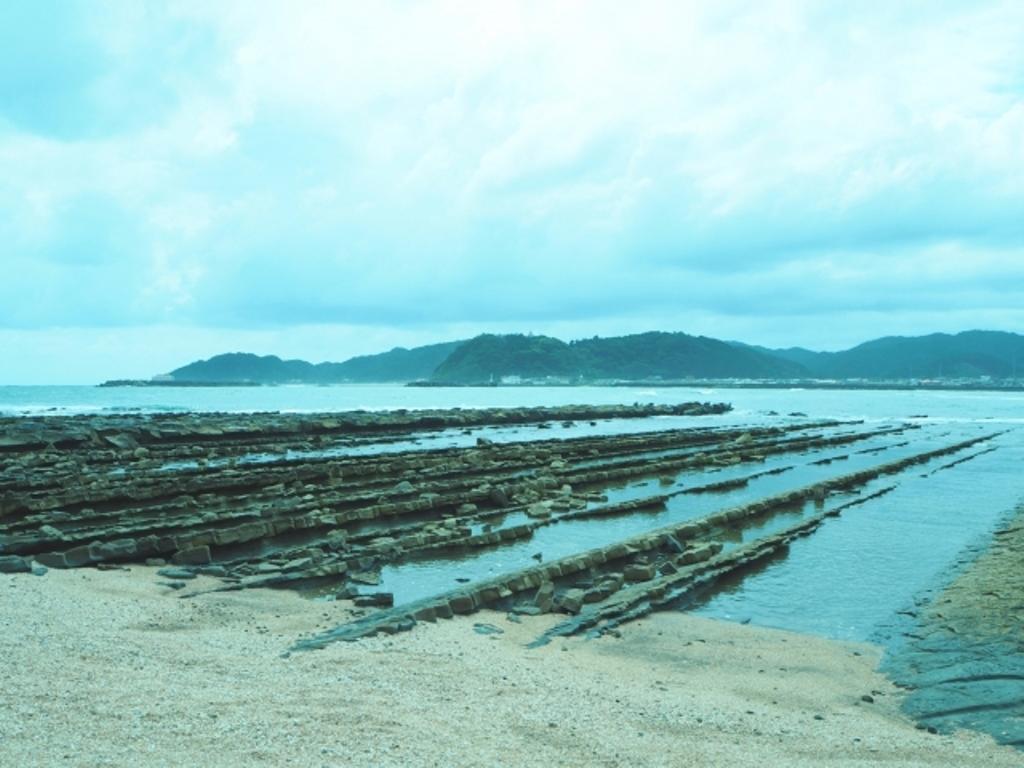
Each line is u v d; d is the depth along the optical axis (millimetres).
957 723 11500
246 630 14602
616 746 9531
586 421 100125
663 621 16984
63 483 32219
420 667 12438
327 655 12891
